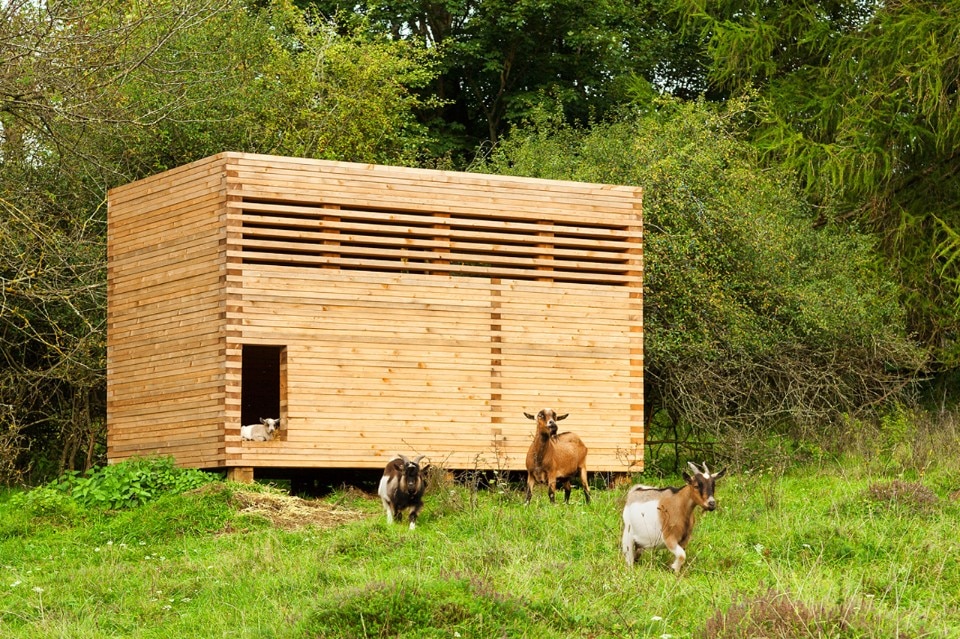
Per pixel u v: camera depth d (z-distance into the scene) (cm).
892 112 2522
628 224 1822
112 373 1722
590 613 941
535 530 1301
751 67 2727
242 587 1103
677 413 2058
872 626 843
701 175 2109
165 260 1662
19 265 1866
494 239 1742
